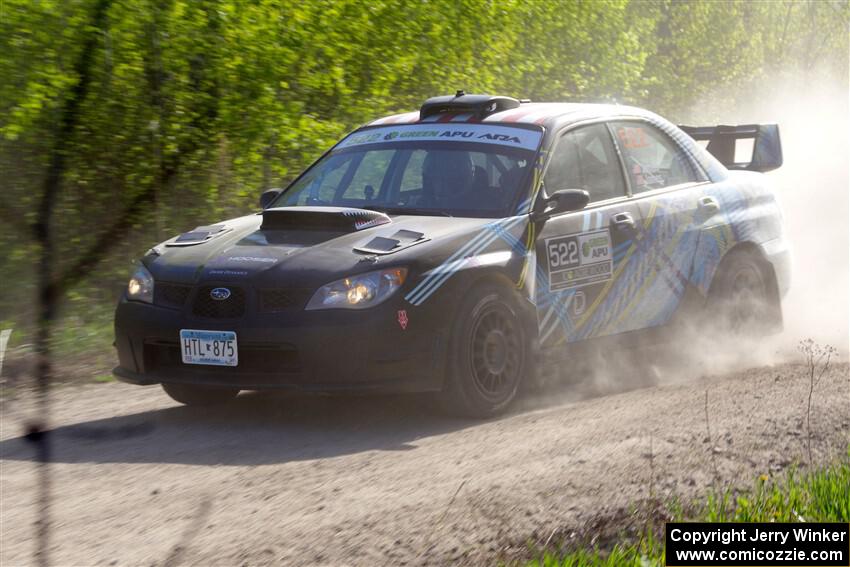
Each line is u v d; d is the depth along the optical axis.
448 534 16.14
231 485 18.39
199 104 37.56
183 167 37.31
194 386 23.39
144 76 36.16
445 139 26.78
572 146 26.73
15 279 32.69
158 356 23.42
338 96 42.84
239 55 37.66
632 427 22.12
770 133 32.94
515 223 24.47
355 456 20.38
